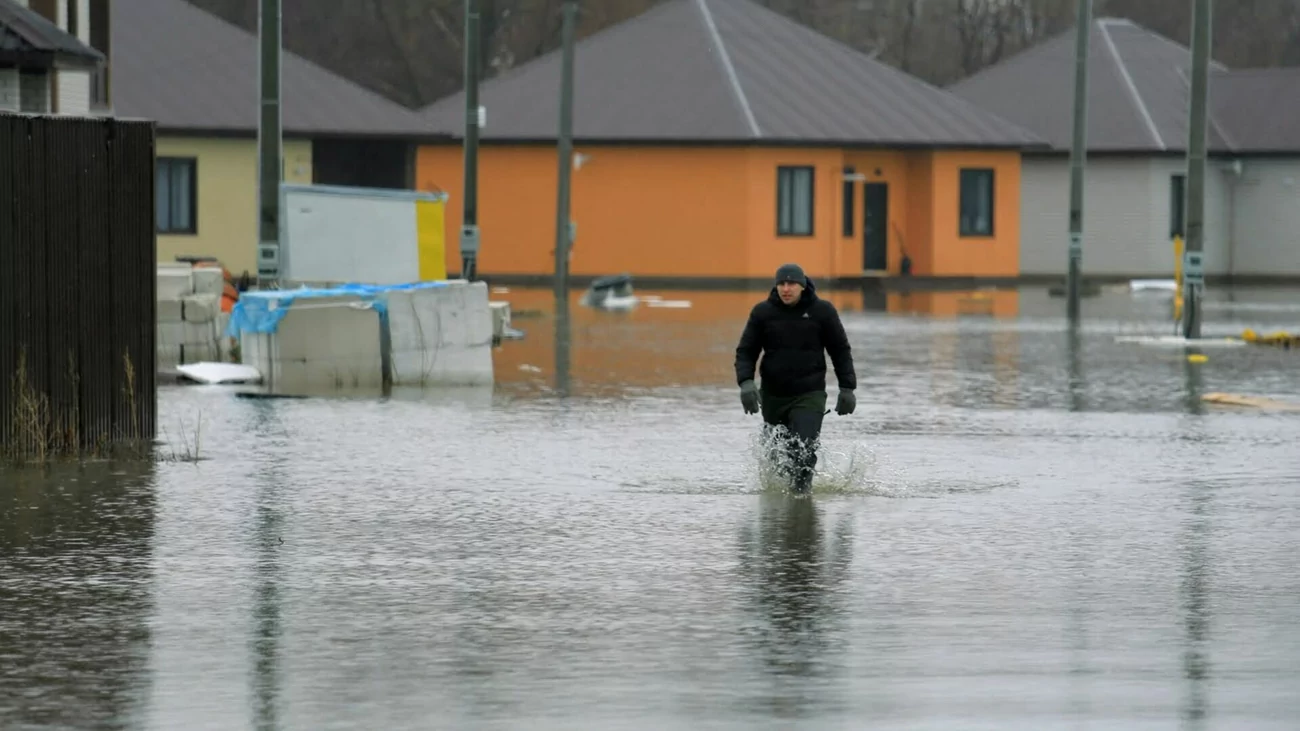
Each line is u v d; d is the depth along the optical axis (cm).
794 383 5556
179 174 18388
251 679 3275
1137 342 12356
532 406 8000
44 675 3300
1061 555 4500
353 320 8788
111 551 4509
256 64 19250
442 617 3794
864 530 4856
